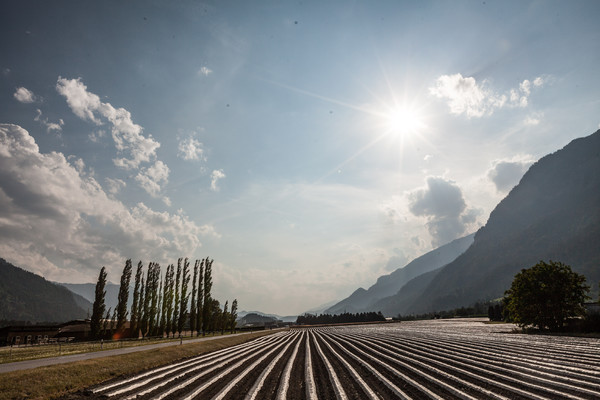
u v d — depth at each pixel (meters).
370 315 141.38
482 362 21.91
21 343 57.12
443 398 13.66
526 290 43.53
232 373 19.88
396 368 20.55
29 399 13.38
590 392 14.02
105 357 22.66
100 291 53.06
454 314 141.25
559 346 28.62
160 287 62.41
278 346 39.25
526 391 14.41
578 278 41.66
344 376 18.42
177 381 17.44
